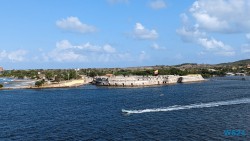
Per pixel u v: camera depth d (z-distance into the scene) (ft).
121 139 294.05
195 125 345.92
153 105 515.09
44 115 444.55
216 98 590.55
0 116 444.96
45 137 309.42
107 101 598.75
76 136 309.42
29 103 600.80
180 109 462.19
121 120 386.11
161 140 287.69
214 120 371.15
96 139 296.10
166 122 365.40
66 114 448.24
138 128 337.52
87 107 519.19
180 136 300.40
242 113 415.44
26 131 337.52
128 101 586.45
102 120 390.01
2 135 321.11
